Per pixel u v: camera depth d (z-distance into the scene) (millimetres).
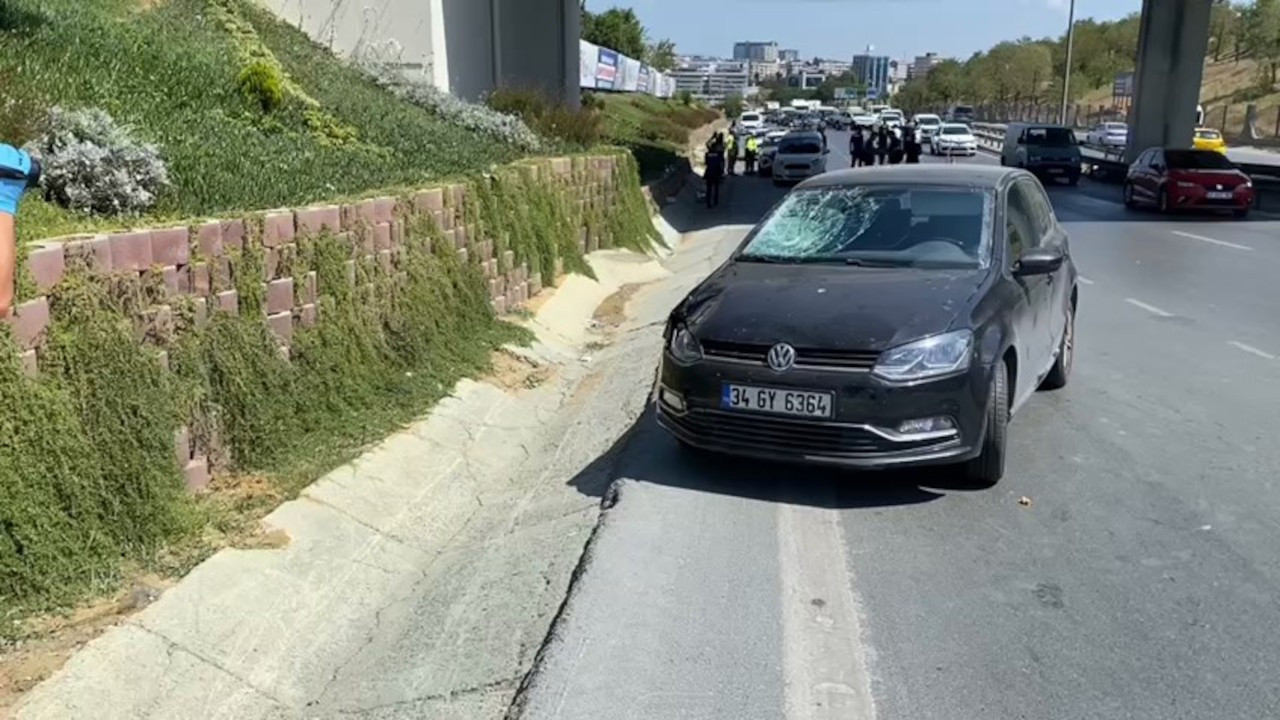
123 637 3848
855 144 37094
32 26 9461
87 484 4332
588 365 9891
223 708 3766
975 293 5539
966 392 5113
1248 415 7008
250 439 5578
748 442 5270
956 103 126500
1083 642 3941
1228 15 90375
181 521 4734
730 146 41594
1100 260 15297
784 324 5262
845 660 3822
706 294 5832
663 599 4316
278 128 10602
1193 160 24328
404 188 8797
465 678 3924
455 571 5055
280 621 4355
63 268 4477
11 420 4062
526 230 11438
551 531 5332
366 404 6770
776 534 4988
